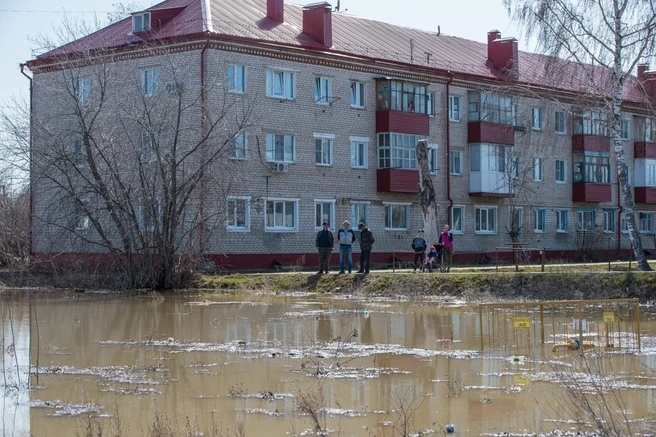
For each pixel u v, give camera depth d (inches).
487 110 2554.1
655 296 1353.3
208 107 1779.0
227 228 1987.0
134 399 658.2
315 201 2176.4
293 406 628.7
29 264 1817.2
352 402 642.8
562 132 2881.4
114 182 1620.3
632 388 681.6
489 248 2623.0
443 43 2773.1
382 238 2332.7
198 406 634.2
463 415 603.5
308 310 1259.8
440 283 1478.8
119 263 1658.5
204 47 1947.6
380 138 2324.1
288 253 2112.5
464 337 966.4
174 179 1619.1
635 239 1692.9
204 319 1147.3
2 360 832.3
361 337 967.0
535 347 889.5
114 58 1824.6
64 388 698.2
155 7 2295.8
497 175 2598.4
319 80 2201.0
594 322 1096.8
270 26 2178.9
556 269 1765.5
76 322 1127.6
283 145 2116.1
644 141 3080.7
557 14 1727.4
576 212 2925.7
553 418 594.2
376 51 2384.4
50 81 2003.0
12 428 578.2
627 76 1721.2
